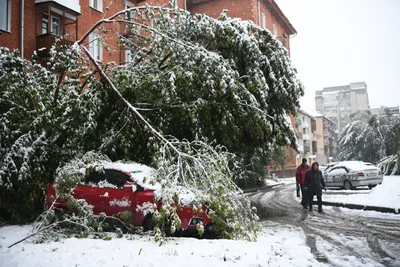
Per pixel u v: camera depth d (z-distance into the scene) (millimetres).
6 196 9086
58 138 9875
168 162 7910
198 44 10430
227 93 9719
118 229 7086
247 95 9977
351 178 19594
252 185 26547
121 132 10023
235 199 7766
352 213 11281
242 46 10273
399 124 42031
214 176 7434
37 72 10805
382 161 33781
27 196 9047
